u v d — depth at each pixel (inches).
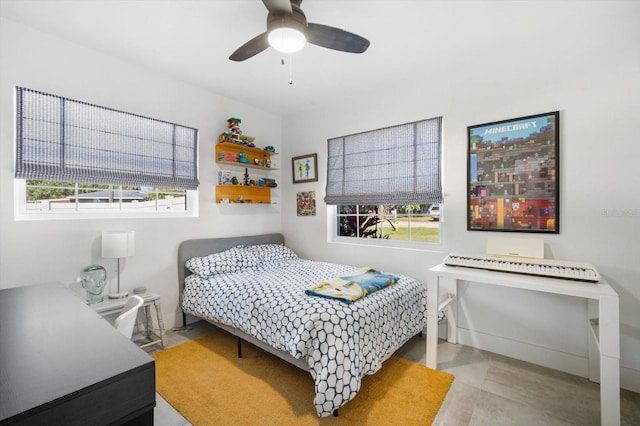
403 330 89.4
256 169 151.4
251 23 82.1
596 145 80.7
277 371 85.4
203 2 73.5
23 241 83.9
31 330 40.7
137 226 107.4
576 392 75.2
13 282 82.4
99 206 102.0
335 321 68.0
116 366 30.0
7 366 29.9
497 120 95.8
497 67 95.7
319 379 62.6
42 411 23.5
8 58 81.4
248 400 71.8
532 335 90.9
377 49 94.6
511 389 76.4
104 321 44.6
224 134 130.1
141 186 109.0
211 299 99.3
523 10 76.4
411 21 80.7
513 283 72.2
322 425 63.2
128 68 104.3
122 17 79.7
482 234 99.1
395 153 119.5
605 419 59.9
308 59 101.4
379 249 124.3
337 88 124.6
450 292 105.3
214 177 132.0
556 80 86.0
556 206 85.8
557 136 85.5
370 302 79.7
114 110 100.7
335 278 94.4
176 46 94.2
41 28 85.0
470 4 74.0
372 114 127.3
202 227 127.6
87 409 26.1
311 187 150.2
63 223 90.7
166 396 73.4
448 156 106.1
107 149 99.3
